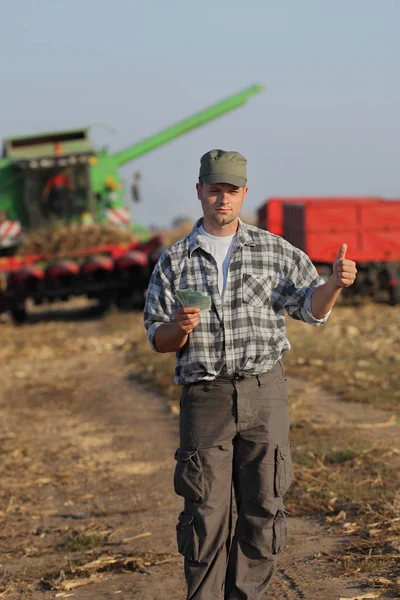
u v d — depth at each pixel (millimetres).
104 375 15836
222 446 4742
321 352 15969
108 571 6375
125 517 7727
